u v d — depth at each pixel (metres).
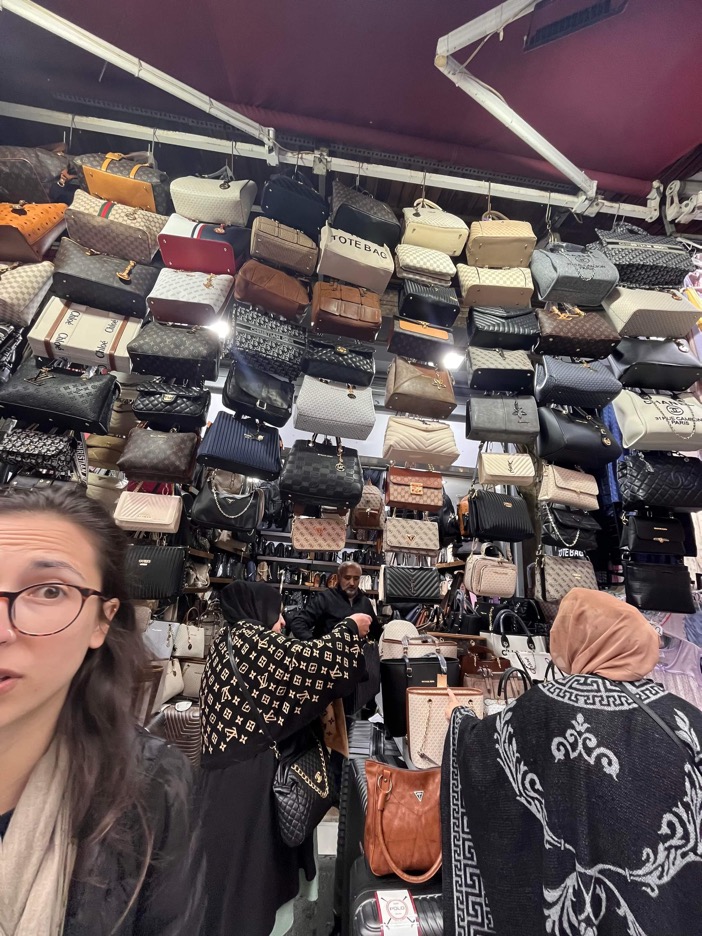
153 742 0.63
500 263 2.47
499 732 1.05
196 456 2.34
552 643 1.17
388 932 1.15
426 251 2.40
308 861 1.37
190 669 2.50
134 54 2.16
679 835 0.74
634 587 2.31
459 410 4.15
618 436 2.61
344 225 2.31
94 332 2.11
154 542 2.51
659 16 1.84
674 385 2.39
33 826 0.46
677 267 2.38
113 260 2.16
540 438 2.45
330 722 1.52
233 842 1.11
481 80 2.15
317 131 2.47
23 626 0.48
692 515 2.72
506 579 2.82
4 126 2.63
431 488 2.89
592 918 0.77
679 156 2.52
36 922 0.42
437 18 1.93
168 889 0.52
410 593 2.94
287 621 2.68
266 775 1.22
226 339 2.73
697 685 2.30
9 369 2.14
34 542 0.53
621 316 2.39
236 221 2.21
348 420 2.27
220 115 2.17
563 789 0.87
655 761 0.80
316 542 2.94
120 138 2.70
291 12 1.94
